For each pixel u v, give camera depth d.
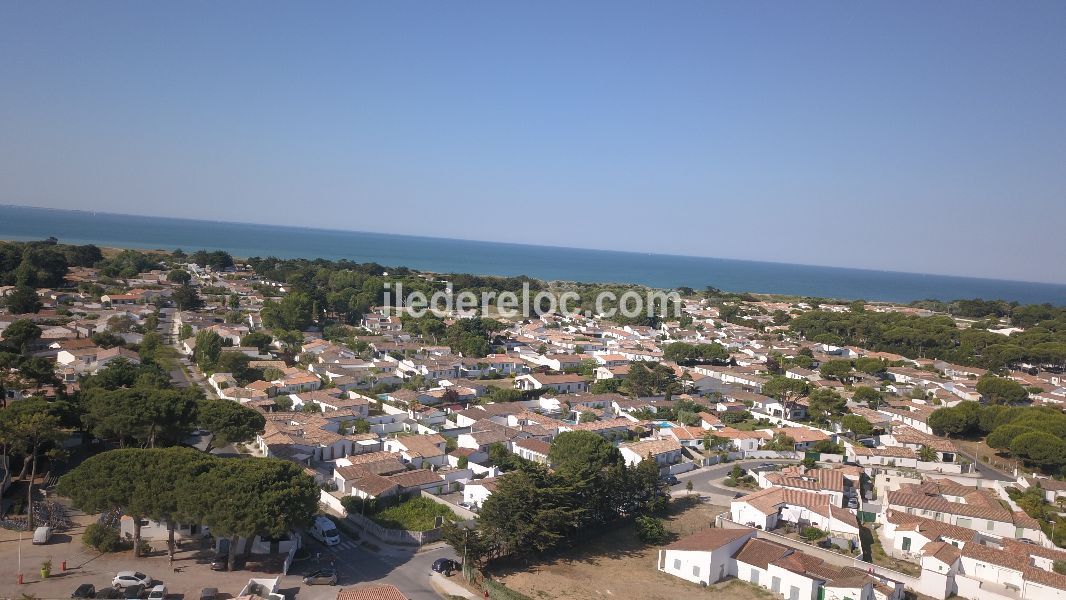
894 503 86.88
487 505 70.31
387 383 144.88
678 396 152.50
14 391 95.31
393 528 75.69
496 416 121.94
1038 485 98.94
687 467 108.12
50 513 69.62
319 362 151.62
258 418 88.62
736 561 70.25
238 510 58.91
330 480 88.31
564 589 64.56
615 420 124.88
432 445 100.88
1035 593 65.88
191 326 177.62
